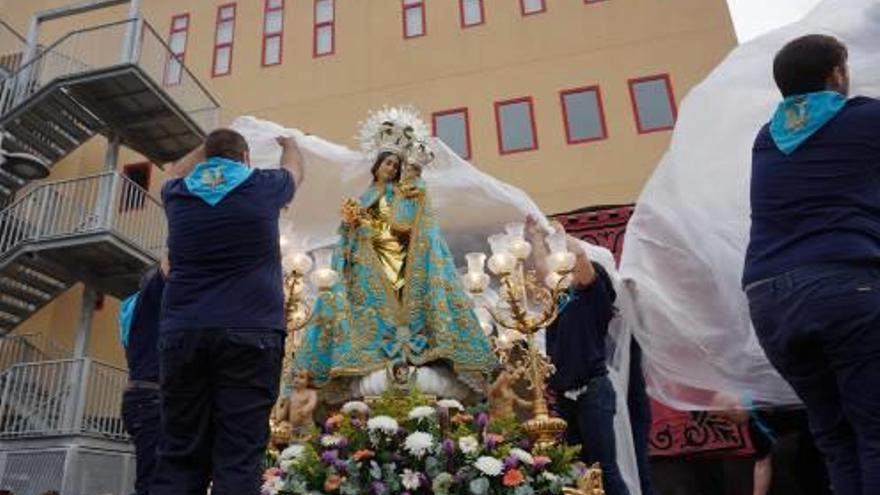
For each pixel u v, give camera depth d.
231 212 2.55
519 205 4.66
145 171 16.50
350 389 3.74
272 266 2.62
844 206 2.24
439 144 4.68
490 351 3.73
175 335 2.43
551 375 3.89
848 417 2.09
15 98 13.18
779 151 2.44
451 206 4.77
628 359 4.20
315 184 4.77
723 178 3.76
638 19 15.62
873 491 1.95
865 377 2.04
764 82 3.67
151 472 3.50
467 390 3.75
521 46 16.03
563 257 3.64
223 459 2.36
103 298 15.60
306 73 17.05
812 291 2.15
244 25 18.08
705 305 3.87
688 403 4.36
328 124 16.28
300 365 3.74
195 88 15.55
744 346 3.77
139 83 12.98
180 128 14.34
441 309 3.71
